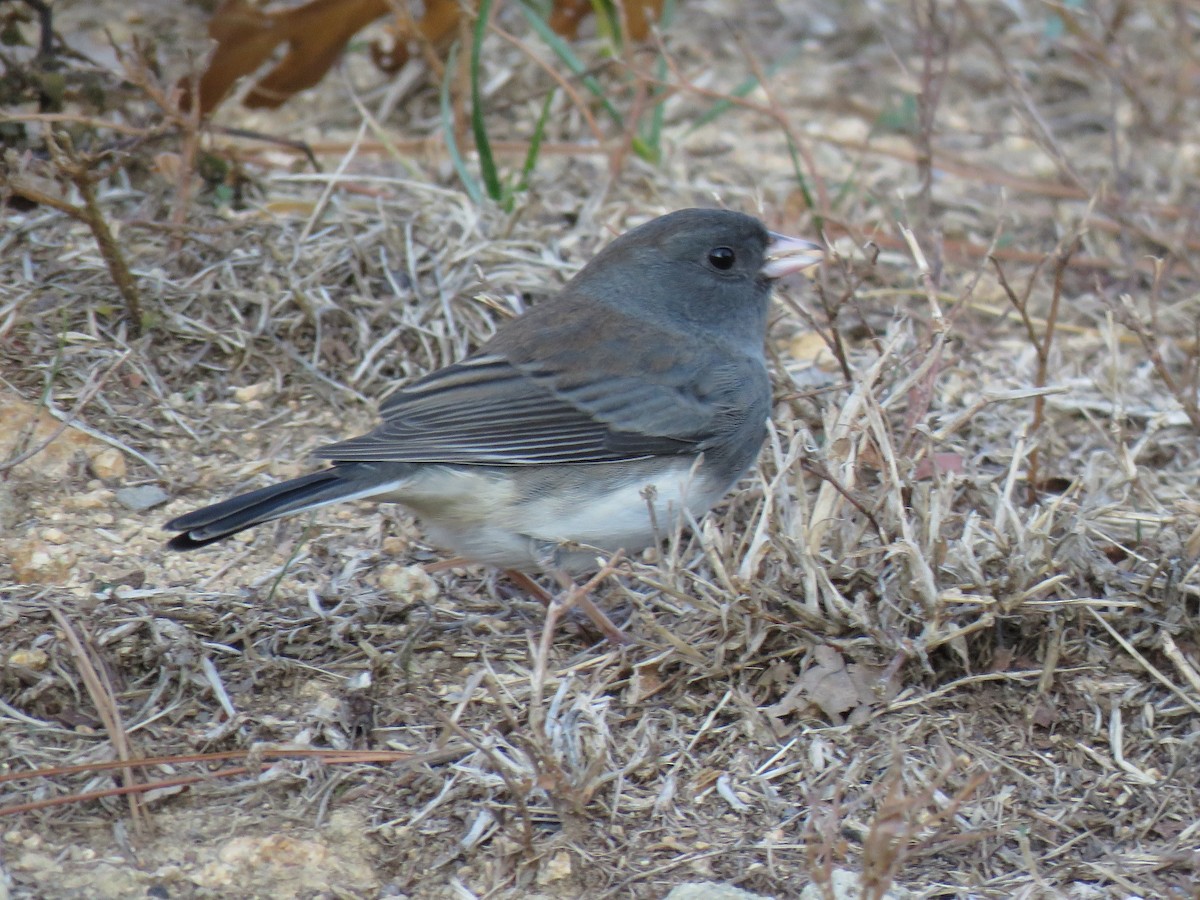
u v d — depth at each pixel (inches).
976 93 577.3
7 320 372.2
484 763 279.1
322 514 352.2
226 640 305.3
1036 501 360.5
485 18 451.8
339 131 519.8
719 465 327.0
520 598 338.0
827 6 619.5
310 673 300.4
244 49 455.8
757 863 262.4
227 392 379.2
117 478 347.9
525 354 320.5
